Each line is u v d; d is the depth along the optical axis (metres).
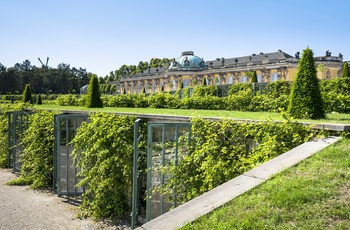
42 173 10.25
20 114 12.42
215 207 3.61
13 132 12.47
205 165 5.94
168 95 21.53
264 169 4.47
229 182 4.22
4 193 9.48
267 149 5.40
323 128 5.36
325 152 4.61
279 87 17.78
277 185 3.84
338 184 3.69
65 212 7.92
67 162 9.07
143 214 7.50
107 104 25.06
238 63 78.75
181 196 6.28
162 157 6.45
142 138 7.63
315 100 9.24
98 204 7.77
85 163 8.41
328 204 3.33
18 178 11.02
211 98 18.03
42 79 103.56
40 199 8.95
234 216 3.37
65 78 110.94
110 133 7.68
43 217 7.48
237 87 21.81
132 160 7.48
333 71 69.50
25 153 10.95
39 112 11.59
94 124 8.20
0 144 13.84
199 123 6.36
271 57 78.81
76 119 9.30
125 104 23.81
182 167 6.24
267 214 3.30
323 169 4.11
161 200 6.44
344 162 4.20
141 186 7.55
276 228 3.06
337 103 11.91
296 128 5.47
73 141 8.66
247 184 4.05
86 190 8.69
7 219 7.23
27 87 34.50
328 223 3.04
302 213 3.22
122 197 7.76
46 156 10.37
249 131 5.79
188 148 6.36
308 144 5.14
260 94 18.05
